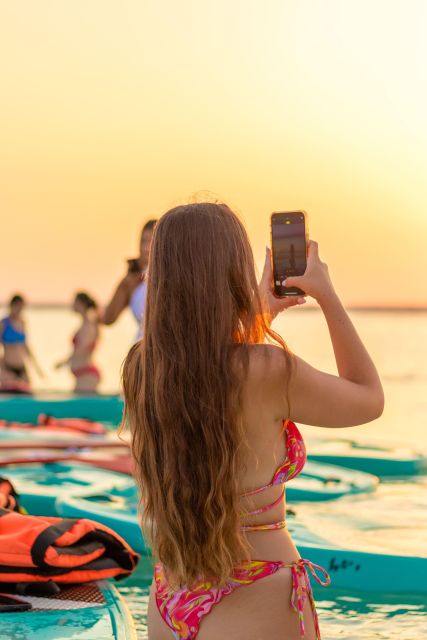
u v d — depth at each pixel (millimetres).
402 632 3674
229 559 2045
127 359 2250
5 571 3566
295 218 2250
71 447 7594
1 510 3816
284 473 2115
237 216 2174
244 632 2047
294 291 2244
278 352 2084
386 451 8164
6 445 7457
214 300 2078
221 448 2039
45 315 70750
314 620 2121
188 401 2064
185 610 2096
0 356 13359
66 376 20656
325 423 2119
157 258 2133
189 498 2062
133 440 2205
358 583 4293
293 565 2094
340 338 2182
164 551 2117
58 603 3492
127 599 4137
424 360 25406
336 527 5090
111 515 5004
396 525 5184
